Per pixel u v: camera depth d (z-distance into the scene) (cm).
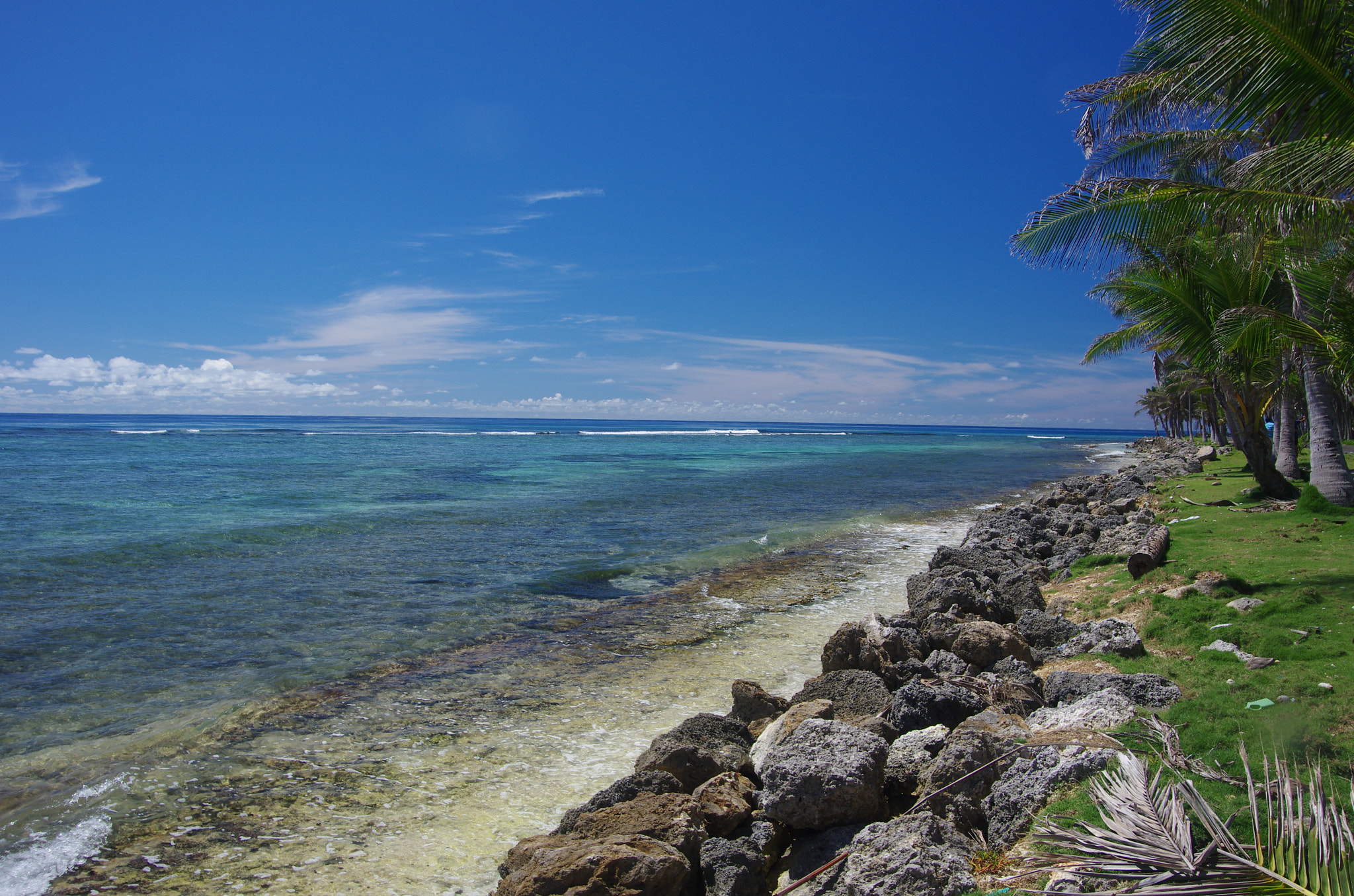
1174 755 474
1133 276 1739
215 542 1798
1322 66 855
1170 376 3866
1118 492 2478
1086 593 1112
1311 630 730
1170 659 741
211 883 498
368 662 959
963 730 557
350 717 784
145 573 1459
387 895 487
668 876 432
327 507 2506
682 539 1947
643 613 1224
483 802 612
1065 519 1909
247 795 617
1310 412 1675
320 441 7412
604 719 789
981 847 441
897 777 554
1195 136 1639
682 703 836
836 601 1328
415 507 2511
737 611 1248
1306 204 977
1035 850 414
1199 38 898
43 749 697
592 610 1237
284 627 1109
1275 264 1521
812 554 1791
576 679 911
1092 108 1712
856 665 817
